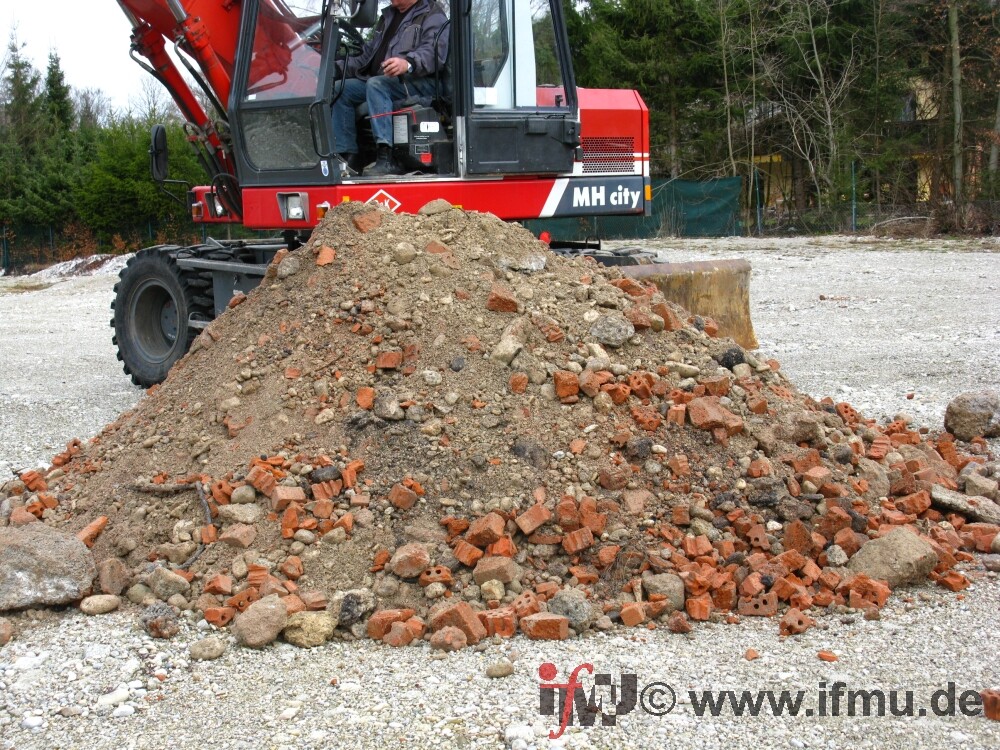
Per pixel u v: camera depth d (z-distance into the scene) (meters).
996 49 27.80
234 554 4.63
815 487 5.02
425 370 5.30
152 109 36.34
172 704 3.69
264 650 4.12
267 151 7.84
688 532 4.77
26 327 15.83
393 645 4.12
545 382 5.30
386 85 7.48
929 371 8.83
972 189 27.28
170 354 9.46
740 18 32.72
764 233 27.36
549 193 8.02
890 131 30.92
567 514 4.63
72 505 5.23
